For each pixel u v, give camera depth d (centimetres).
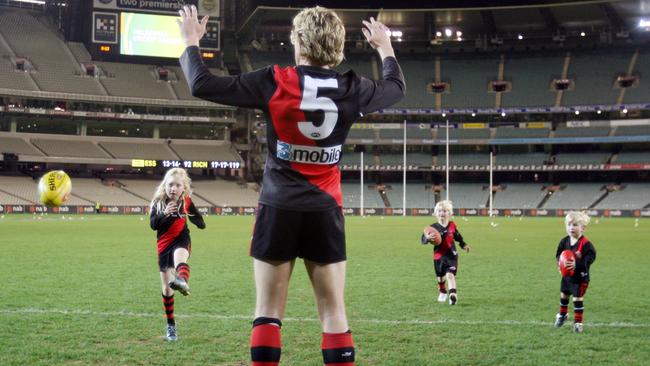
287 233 397
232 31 8481
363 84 419
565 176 8162
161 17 7875
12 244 2705
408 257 2259
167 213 865
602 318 1071
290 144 397
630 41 8438
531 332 946
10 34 8069
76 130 7900
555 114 8156
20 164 7725
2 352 792
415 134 8294
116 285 1449
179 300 1240
